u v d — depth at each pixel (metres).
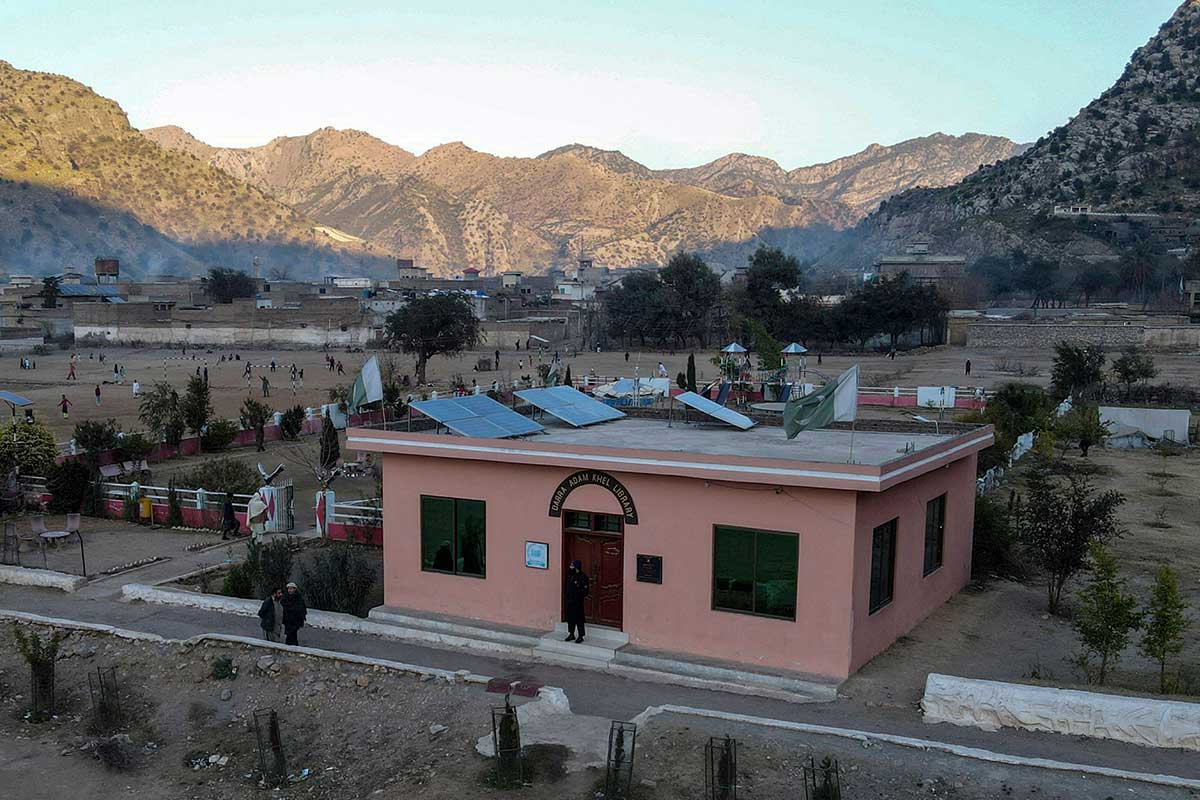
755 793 13.10
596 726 15.46
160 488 33.31
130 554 27.62
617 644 19.19
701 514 18.59
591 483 19.55
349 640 20.56
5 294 146.12
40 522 28.36
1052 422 46.25
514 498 20.39
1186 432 47.59
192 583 24.78
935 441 21.81
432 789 13.77
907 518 20.09
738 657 18.39
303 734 16.41
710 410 24.05
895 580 19.64
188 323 125.69
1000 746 14.68
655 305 118.12
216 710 17.39
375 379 22.77
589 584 20.06
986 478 34.59
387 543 21.86
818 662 17.73
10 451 34.88
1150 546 28.19
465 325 79.75
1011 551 26.03
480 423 21.66
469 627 20.47
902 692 17.05
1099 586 17.64
